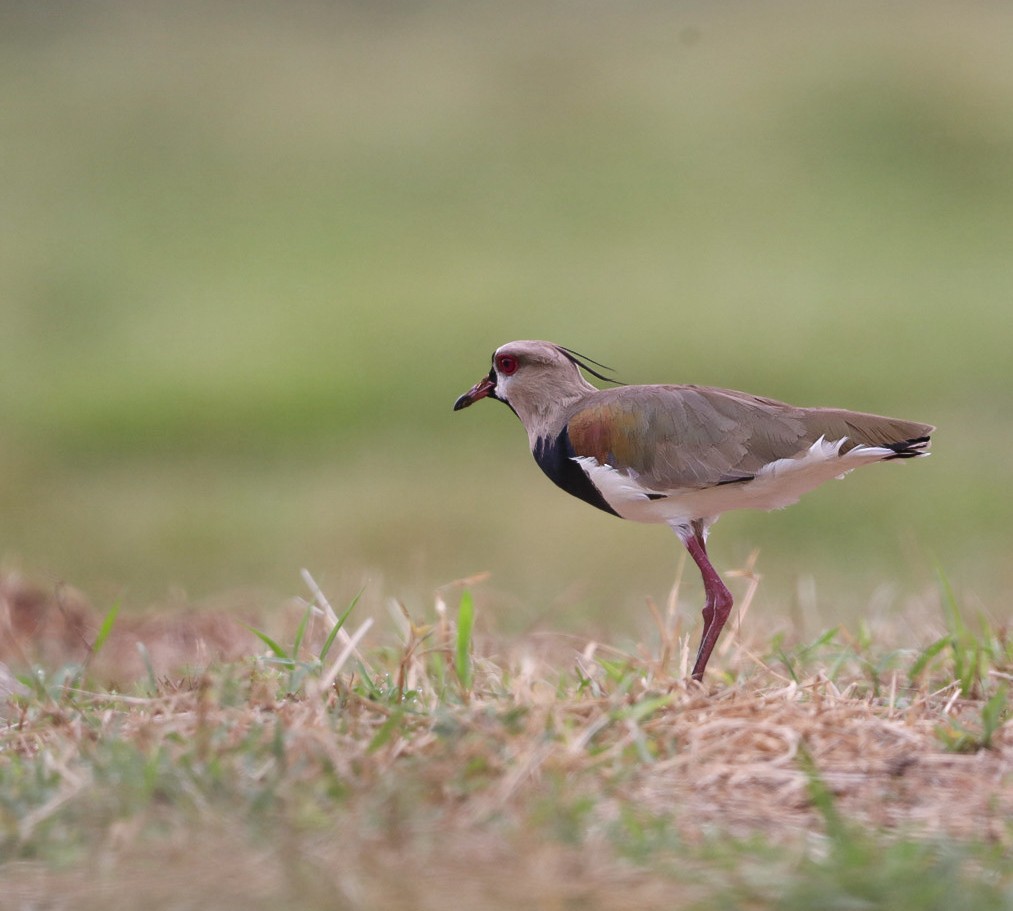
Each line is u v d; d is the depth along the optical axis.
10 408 22.30
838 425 8.22
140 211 32.50
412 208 32.25
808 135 33.97
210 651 10.23
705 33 39.75
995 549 15.27
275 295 27.59
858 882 5.10
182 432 21.12
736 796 6.00
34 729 6.98
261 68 40.50
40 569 15.30
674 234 30.16
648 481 8.53
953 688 7.60
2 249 30.33
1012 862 5.36
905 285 26.73
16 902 5.19
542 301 26.31
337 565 15.52
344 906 5.06
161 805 5.76
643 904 5.07
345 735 6.40
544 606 11.93
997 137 33.22
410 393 22.20
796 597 11.27
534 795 5.80
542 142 34.78
